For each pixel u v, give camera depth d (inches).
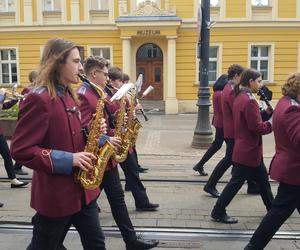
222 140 292.8
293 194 148.9
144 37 892.6
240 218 211.3
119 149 169.6
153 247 170.9
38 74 111.6
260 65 896.3
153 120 754.2
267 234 152.7
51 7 912.3
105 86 178.2
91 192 120.5
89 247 122.2
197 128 438.6
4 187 273.4
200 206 230.5
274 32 879.7
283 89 153.7
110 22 898.7
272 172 153.5
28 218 209.2
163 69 914.7
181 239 184.1
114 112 178.9
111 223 203.3
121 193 166.9
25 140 106.4
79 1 896.3
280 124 148.6
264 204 214.1
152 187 272.4
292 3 872.9
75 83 114.8
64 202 111.3
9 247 176.2
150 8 865.5
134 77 911.7
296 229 197.0
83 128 120.6
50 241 114.7
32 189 115.6
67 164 107.1
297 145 142.6
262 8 876.6
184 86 895.1
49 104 108.0
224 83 279.4
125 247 175.5
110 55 904.9
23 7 904.3
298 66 885.8
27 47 914.7
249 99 190.5
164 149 434.3
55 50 111.0
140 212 219.0
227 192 201.8
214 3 881.5
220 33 882.8
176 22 855.1
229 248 174.9
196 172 319.0
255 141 196.5
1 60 924.6
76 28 898.7
